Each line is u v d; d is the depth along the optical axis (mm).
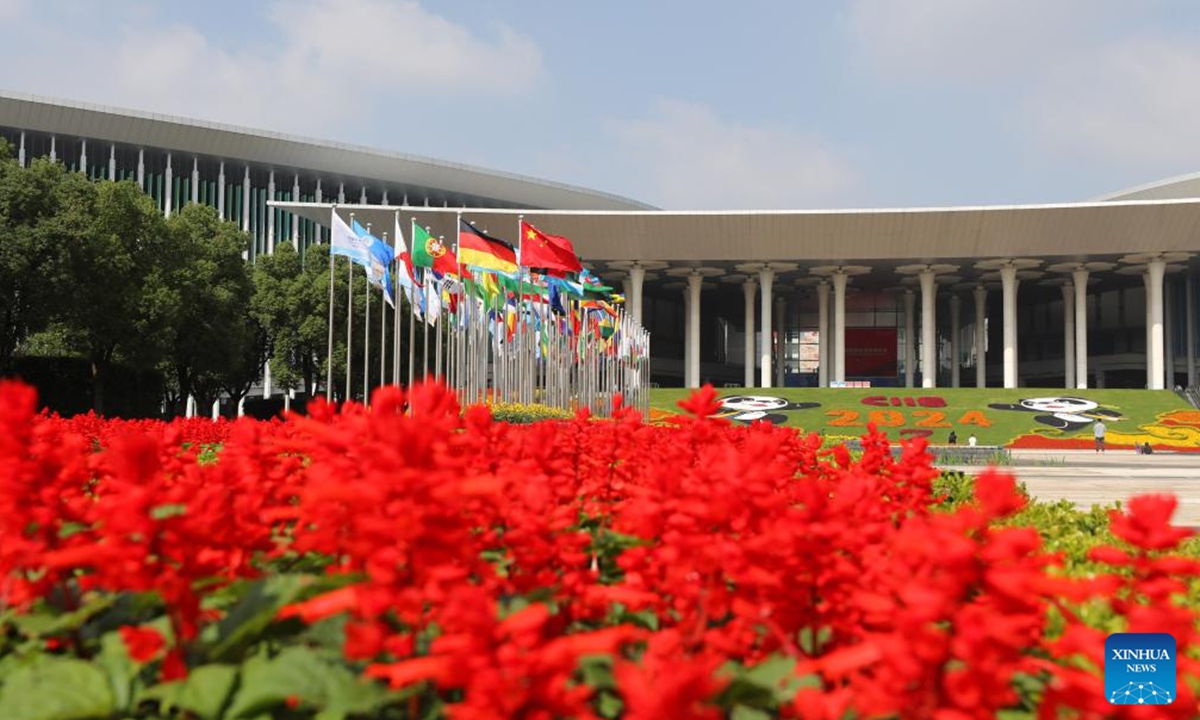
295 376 56375
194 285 43344
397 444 2629
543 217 75000
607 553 4453
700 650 3045
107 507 2895
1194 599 4438
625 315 61375
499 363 38469
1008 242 74875
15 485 3145
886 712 2141
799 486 3158
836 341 82688
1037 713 2451
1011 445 57812
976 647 2057
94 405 40219
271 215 90438
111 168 82562
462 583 2598
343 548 2943
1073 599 2383
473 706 2121
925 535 2332
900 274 85312
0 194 33688
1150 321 77000
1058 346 101125
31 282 33750
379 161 92250
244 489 3992
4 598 3195
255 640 3090
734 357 111375
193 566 2988
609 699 2867
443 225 74625
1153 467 36656
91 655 3254
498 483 2559
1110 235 73312
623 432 5684
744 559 2930
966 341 105562
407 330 58500
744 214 74688
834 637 3045
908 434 61219
